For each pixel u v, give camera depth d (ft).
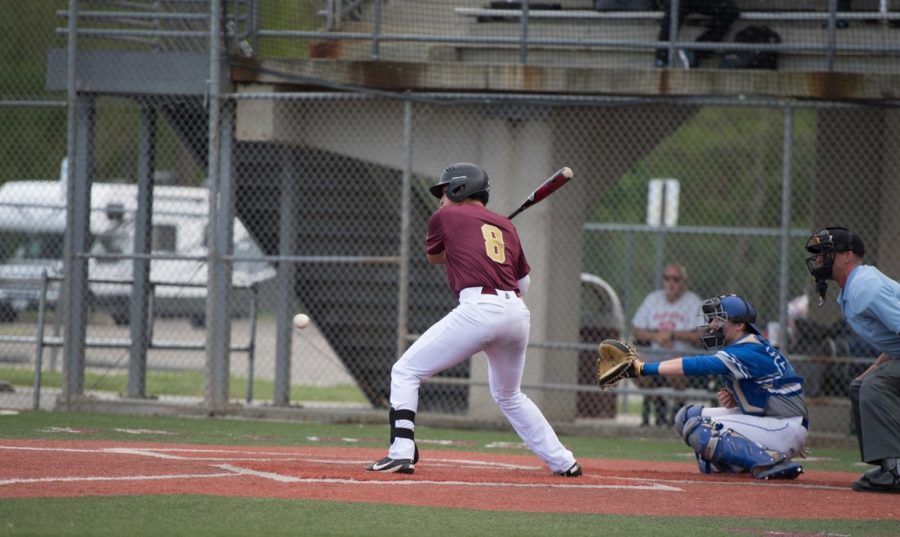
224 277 145.79
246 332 293.43
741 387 92.73
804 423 92.53
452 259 81.35
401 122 149.79
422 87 144.87
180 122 165.27
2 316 235.81
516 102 142.10
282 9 157.48
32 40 262.67
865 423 86.94
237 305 300.61
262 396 186.39
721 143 324.19
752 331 92.79
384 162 150.20
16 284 215.92
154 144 158.92
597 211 334.65
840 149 162.71
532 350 149.48
